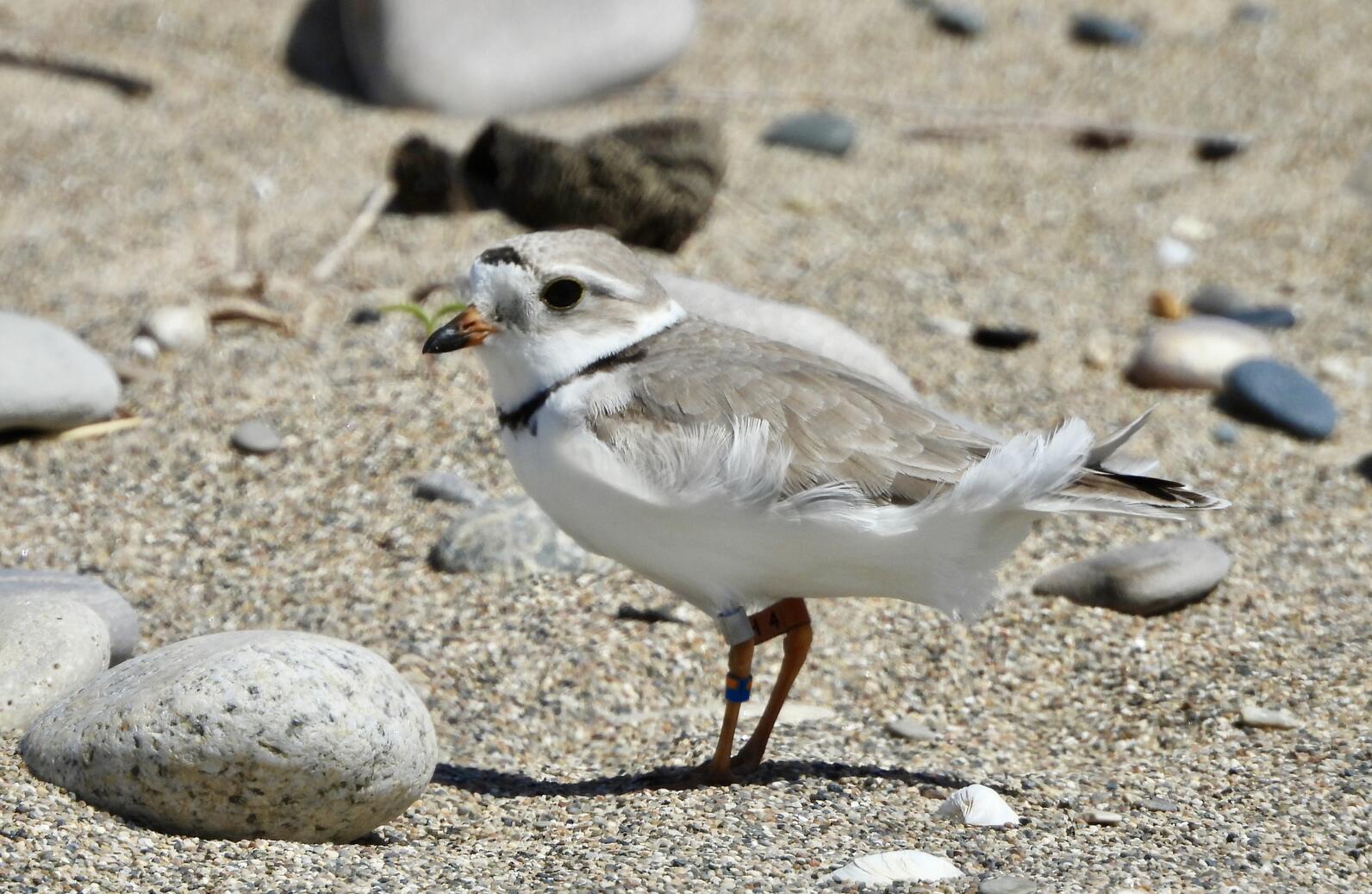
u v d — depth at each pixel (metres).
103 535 9.63
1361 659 8.74
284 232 13.80
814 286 13.57
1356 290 14.33
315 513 9.99
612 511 6.83
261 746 6.23
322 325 12.20
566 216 13.77
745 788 7.21
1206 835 6.68
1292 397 11.96
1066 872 6.19
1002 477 6.56
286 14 17.55
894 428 6.84
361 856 6.37
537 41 16.72
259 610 9.02
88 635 7.26
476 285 6.98
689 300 11.27
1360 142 16.89
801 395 6.85
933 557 6.81
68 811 6.30
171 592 9.18
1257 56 18.80
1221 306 13.78
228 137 15.51
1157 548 9.62
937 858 6.25
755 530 6.69
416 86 16.28
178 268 13.16
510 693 8.42
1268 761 7.62
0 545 9.43
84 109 15.70
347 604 9.07
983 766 7.80
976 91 18.03
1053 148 16.91
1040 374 12.53
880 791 7.26
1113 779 7.45
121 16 17.27
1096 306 13.85
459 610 9.03
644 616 9.05
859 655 8.98
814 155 16.30
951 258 14.49
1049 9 19.97
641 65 17.33
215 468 10.41
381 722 6.46
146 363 11.62
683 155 14.03
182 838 6.32
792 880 6.10
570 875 6.12
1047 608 9.41
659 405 6.79
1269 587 9.68
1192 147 16.91
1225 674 8.64
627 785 7.43
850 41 18.94
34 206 14.13
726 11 19.31
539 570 9.37
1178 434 11.71
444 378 11.49
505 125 14.20
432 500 10.10
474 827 6.86
